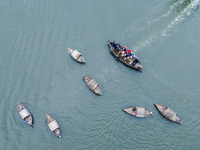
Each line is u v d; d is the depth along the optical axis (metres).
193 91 56.12
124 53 58.72
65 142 49.78
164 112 52.03
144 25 65.12
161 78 57.62
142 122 52.03
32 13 67.12
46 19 66.00
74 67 58.41
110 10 68.00
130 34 63.59
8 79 55.94
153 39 62.94
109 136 50.47
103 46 61.59
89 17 66.56
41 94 54.44
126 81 57.06
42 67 58.03
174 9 67.94
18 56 59.25
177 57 60.44
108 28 64.69
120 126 51.53
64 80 56.47
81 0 69.12
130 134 50.84
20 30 63.91
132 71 58.47
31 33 63.34
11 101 53.19
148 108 53.78
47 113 52.28
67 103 53.75
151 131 51.31
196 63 59.97
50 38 62.44
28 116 50.91
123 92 55.56
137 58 58.91
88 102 54.12
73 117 52.25
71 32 63.72
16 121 50.94
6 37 62.62
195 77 57.91
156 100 54.84
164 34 63.81
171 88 56.34
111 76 57.72
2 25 64.94
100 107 53.62
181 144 50.09
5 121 50.97
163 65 59.31
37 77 56.53
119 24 65.38
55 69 57.94
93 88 54.50
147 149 49.47
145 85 56.62
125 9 68.38
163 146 49.81
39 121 51.12
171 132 51.38
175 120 51.75
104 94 55.06
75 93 55.03
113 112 53.03
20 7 68.38
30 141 49.41
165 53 60.88
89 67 58.59
